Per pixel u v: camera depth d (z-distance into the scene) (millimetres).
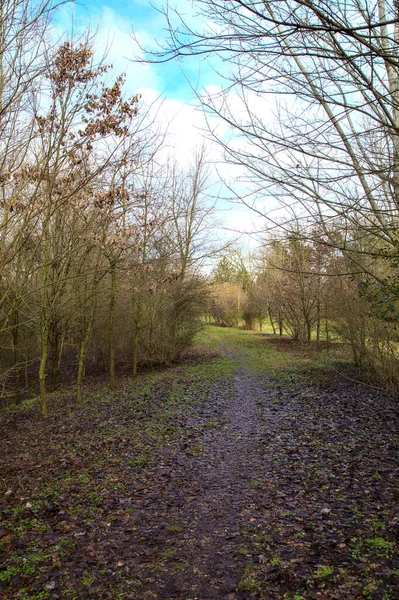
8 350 18266
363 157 5324
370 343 16750
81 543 5355
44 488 7199
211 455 8695
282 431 10211
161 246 20078
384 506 5766
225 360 25188
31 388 21328
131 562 4910
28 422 13406
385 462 7551
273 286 36219
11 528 5762
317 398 13875
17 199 8500
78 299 15125
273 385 16781
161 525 5812
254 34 3922
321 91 4945
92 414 13164
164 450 9000
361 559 4555
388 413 11367
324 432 9859
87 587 4430
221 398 14547
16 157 8477
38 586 4434
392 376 15070
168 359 24547
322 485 6770
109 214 11805
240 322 54812
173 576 4613
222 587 4363
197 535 5508
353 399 13469
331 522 5484
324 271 20141
